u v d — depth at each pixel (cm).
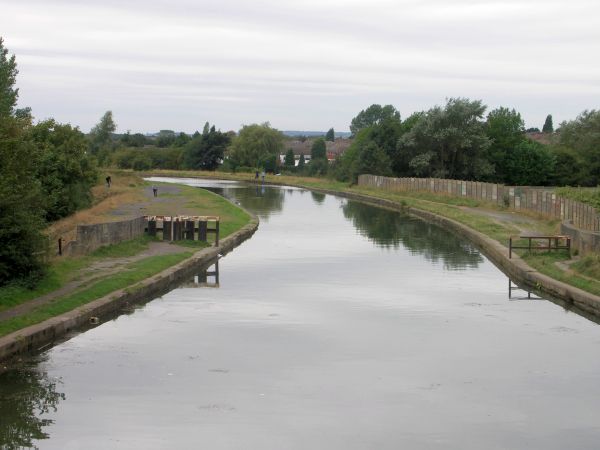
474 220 5484
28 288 2547
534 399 1819
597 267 2950
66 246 3347
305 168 13762
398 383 1922
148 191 8350
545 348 2239
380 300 2900
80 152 5319
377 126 10556
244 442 1566
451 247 4534
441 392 1861
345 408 1753
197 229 4244
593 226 4328
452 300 2912
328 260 3938
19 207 2520
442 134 9350
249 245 4525
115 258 3441
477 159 9656
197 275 3453
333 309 2745
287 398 1812
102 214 5428
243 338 2333
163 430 1622
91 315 2469
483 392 1864
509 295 3012
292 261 3894
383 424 1664
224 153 15888
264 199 8788
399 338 2344
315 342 2294
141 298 2858
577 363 2094
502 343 2292
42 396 1812
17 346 2084
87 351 2172
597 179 9881
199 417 1695
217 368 2031
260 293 3031
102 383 1903
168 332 2394
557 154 10000
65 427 1639
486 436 1606
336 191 10031
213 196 7756
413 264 3822
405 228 5656
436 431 1630
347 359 2120
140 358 2112
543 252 3616
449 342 2300
